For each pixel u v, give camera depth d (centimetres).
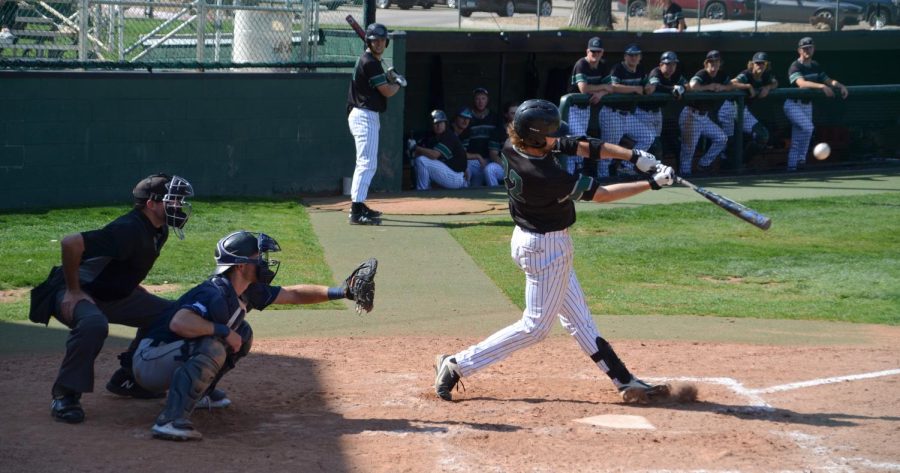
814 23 5381
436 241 2691
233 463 1135
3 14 2998
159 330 1261
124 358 1358
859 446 1252
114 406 1361
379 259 2491
